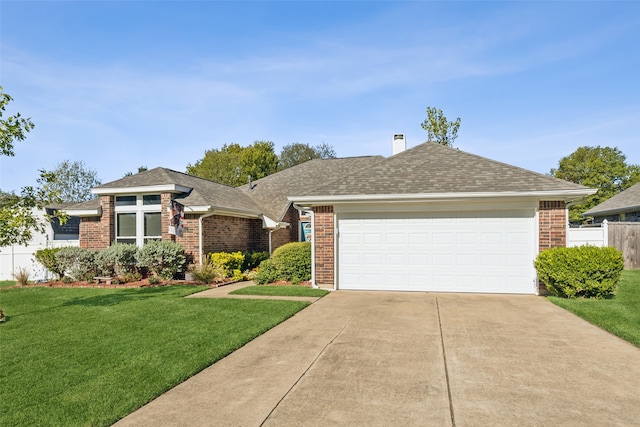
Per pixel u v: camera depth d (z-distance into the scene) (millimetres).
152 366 5352
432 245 11641
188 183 16969
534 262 10633
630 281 13078
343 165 23828
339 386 4711
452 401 4270
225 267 14922
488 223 11305
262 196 21938
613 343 6352
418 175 12492
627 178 40719
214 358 5684
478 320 7980
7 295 11930
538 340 6539
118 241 16109
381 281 11938
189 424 3811
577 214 39812
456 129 22969
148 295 11289
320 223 12273
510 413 3982
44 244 16984
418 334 6980
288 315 8461
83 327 7578
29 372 5156
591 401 4242
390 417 3918
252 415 3990
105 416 3920
